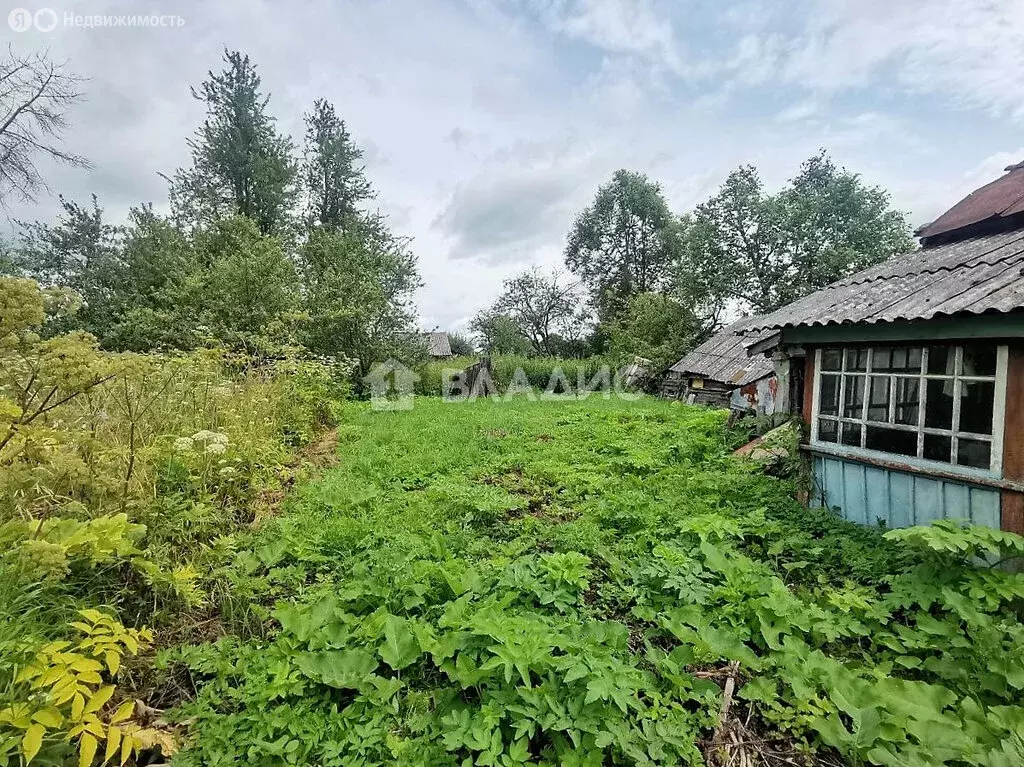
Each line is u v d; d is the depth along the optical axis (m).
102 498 3.61
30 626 2.46
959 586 3.17
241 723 2.36
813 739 2.42
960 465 3.91
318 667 2.62
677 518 4.71
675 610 3.18
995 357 3.69
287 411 8.55
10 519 3.09
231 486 5.04
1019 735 2.17
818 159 19.30
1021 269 3.88
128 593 3.16
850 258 16.98
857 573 3.73
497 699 2.42
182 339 13.34
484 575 3.61
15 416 3.04
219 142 19.33
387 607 3.20
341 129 22.12
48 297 3.08
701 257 20.27
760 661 2.76
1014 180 5.78
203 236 16.19
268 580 3.55
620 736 2.23
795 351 5.64
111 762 2.17
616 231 33.53
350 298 15.93
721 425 8.80
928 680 2.72
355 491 5.46
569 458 7.36
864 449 4.71
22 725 1.80
